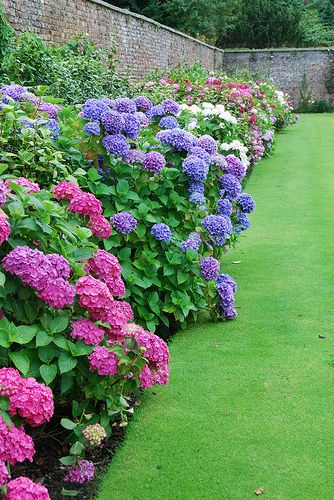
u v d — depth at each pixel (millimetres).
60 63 6941
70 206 2578
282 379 2852
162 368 2492
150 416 2574
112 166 3389
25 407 1737
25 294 2037
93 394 2219
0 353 1976
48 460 2275
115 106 3627
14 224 2129
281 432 2438
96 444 2133
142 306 3199
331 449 2328
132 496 2100
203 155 3695
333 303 3777
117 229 3117
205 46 21094
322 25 29531
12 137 3076
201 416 2564
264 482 2156
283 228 5684
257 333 3373
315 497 2076
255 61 23969
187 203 3615
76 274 2232
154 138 3773
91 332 2107
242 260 4719
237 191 4109
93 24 11383
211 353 3143
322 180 8188
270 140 10328
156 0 21734
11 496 1556
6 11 8328
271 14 26141
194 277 3459
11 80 6152
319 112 23172
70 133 3391
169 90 8289
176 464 2264
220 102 8391
